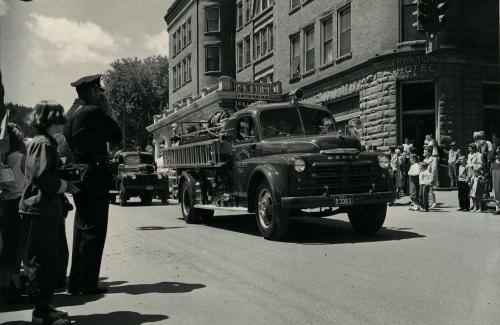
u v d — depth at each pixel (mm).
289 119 9906
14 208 5051
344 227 10523
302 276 5867
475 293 4945
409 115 20703
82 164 5344
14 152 5117
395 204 15789
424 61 20141
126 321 4332
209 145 10773
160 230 10812
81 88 5516
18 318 4496
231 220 12852
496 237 8617
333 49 24953
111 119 5555
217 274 6121
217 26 41969
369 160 8828
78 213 5406
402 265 6324
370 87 21766
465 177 13531
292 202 8211
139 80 57750
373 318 4230
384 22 21031
